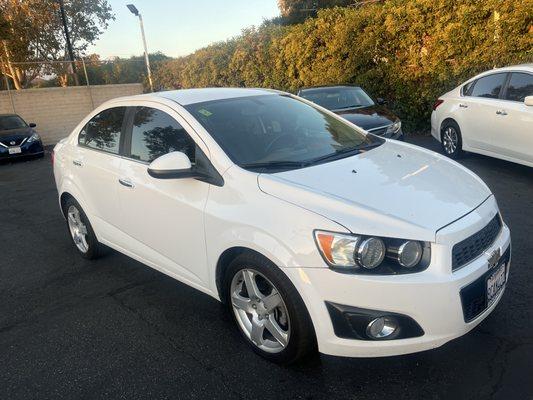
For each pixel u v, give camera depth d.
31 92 19.38
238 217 2.80
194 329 3.38
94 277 4.42
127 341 3.30
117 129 4.02
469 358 2.78
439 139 8.25
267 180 2.82
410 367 2.75
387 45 11.59
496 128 6.77
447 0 9.99
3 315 3.85
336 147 3.52
